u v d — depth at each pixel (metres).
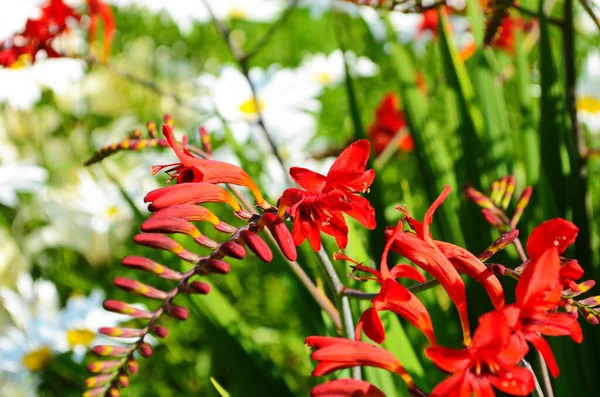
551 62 0.94
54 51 1.03
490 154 0.94
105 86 1.62
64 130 1.57
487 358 0.49
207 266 0.53
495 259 0.84
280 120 1.53
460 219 0.91
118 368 0.53
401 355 0.77
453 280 0.54
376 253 0.92
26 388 1.15
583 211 0.86
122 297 1.25
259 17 2.02
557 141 0.92
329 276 0.67
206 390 1.08
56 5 1.01
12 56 1.01
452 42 1.00
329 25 2.05
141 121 1.60
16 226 1.41
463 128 0.96
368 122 1.54
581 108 1.42
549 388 0.61
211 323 0.82
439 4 0.92
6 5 1.57
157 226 0.53
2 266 1.32
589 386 0.77
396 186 1.41
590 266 0.84
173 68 1.69
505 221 0.73
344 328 0.68
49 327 1.18
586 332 0.79
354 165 0.53
